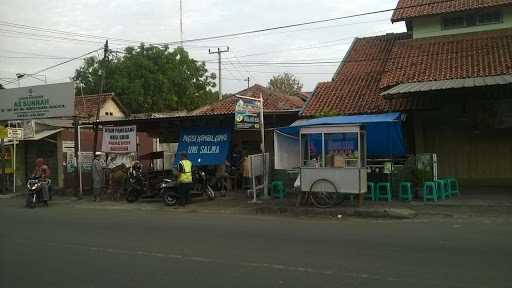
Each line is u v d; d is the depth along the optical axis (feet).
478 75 58.44
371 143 56.54
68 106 76.02
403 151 56.39
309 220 45.27
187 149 73.82
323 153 51.42
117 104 136.67
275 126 75.46
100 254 31.60
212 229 40.32
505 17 68.54
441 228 37.76
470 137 63.46
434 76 61.98
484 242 31.48
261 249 31.35
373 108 65.67
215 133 73.15
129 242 35.50
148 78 148.66
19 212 57.98
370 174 55.57
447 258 27.25
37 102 79.36
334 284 22.88
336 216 47.37
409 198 52.80
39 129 89.76
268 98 96.84
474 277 23.32
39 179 66.03
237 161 76.69
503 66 59.21
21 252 32.96
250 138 78.64
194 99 156.56
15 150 91.04
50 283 24.98
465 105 63.21
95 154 71.67
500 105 61.82
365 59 82.07
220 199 62.85
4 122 94.38
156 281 24.63
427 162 53.98
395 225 40.22
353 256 28.37
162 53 154.10
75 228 43.14
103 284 24.45
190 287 23.38
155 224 44.29
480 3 68.44
